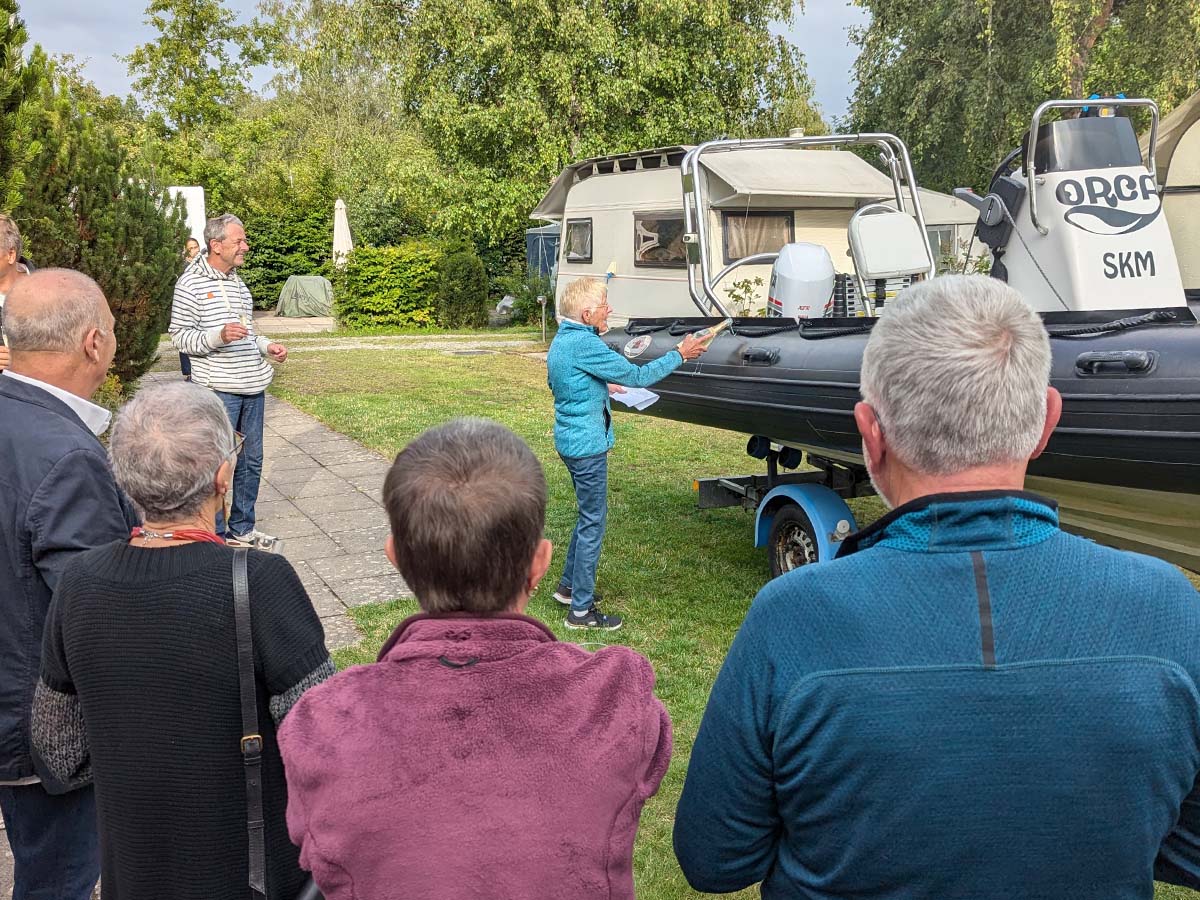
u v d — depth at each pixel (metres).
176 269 8.51
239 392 5.26
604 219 14.21
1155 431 2.97
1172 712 1.09
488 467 1.29
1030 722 1.07
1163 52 13.80
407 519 1.26
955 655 1.09
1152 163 4.40
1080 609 1.10
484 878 1.14
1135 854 1.10
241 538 5.38
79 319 2.11
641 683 1.28
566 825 1.16
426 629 1.26
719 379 4.69
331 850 1.15
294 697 1.59
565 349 4.36
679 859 1.32
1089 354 3.16
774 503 4.91
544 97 18.30
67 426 2.02
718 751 1.21
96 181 7.50
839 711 1.09
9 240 3.23
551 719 1.20
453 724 1.18
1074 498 3.56
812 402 4.11
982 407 1.14
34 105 6.71
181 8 27.12
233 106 36.09
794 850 1.21
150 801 1.56
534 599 5.06
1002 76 15.53
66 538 1.91
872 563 1.16
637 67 17.73
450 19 17.70
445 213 19.41
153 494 1.63
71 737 1.74
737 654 1.20
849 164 12.45
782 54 19.20
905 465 1.21
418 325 20.66
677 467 8.00
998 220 4.28
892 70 16.55
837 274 5.38
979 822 1.08
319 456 8.27
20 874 2.14
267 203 26.67
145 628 1.55
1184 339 3.00
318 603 4.93
